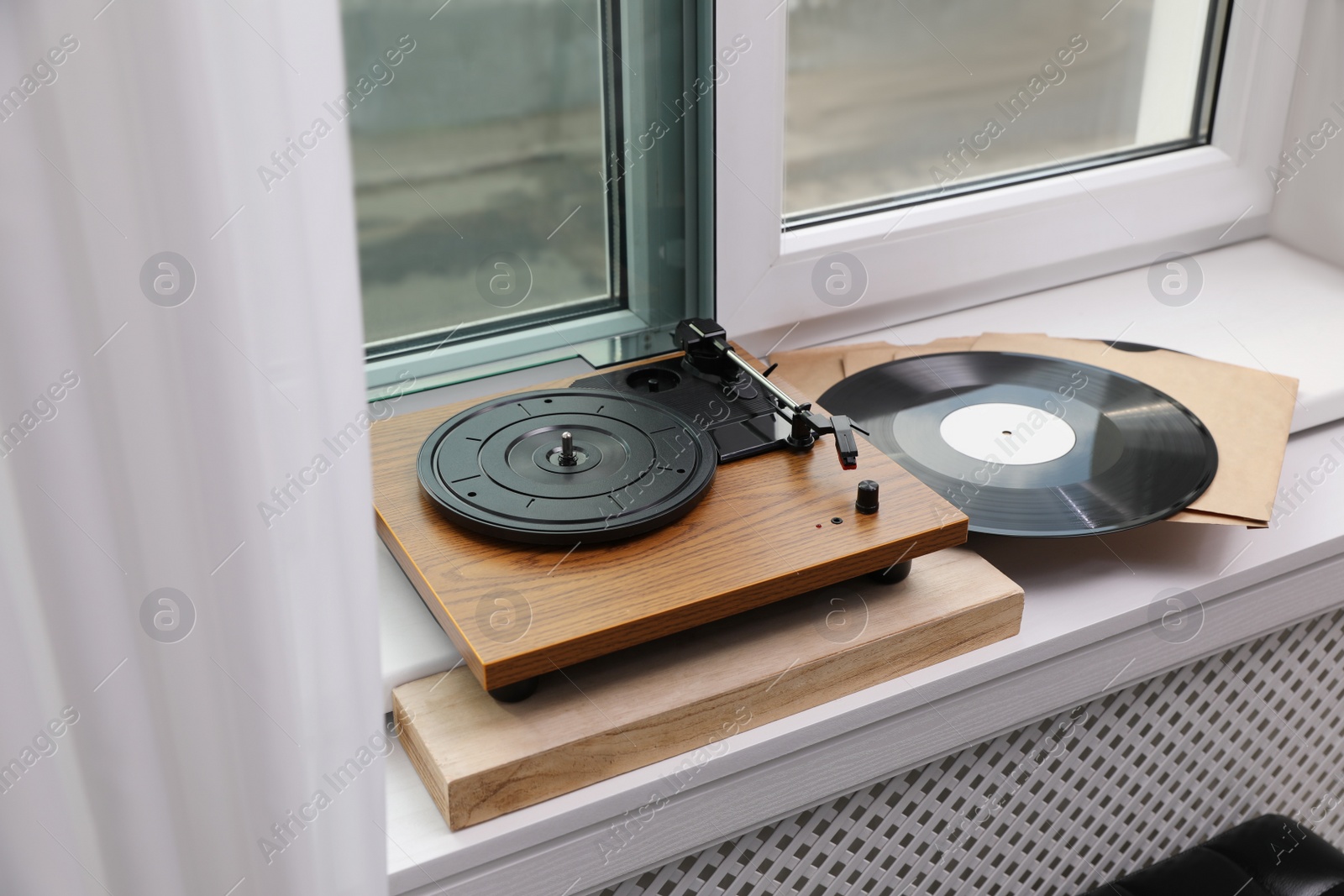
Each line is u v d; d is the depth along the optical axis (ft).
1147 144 5.26
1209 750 4.24
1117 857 4.22
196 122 2.02
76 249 2.10
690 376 3.60
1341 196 5.10
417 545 2.83
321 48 2.07
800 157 4.58
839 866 3.84
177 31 1.96
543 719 2.72
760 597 2.74
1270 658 4.12
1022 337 4.29
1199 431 3.55
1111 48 4.98
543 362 3.97
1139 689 3.78
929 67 4.65
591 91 3.82
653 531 2.89
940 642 3.08
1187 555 3.57
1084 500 3.22
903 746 3.16
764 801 3.01
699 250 4.18
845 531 2.91
